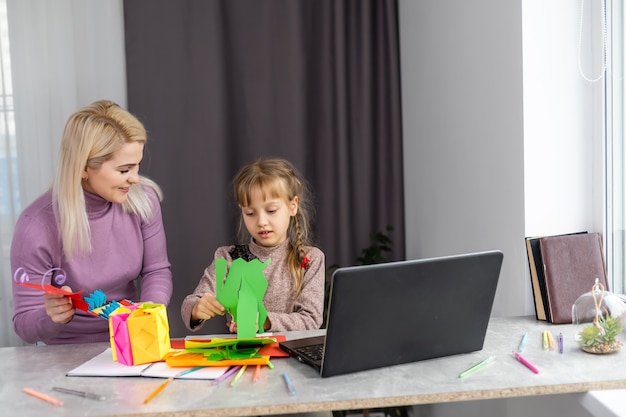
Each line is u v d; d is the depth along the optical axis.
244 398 1.13
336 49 2.76
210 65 2.70
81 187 1.62
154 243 1.87
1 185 2.62
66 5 2.63
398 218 2.84
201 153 2.72
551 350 1.38
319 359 1.29
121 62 2.70
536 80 1.75
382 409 2.66
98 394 1.17
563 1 1.75
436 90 2.38
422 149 2.58
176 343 1.48
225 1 2.73
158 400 1.14
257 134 2.78
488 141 1.96
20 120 2.63
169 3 2.67
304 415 1.51
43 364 1.39
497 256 1.31
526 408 1.77
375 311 1.22
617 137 1.75
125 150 1.59
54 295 1.41
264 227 1.88
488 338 1.48
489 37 1.92
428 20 2.44
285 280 1.90
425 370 1.26
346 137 2.79
